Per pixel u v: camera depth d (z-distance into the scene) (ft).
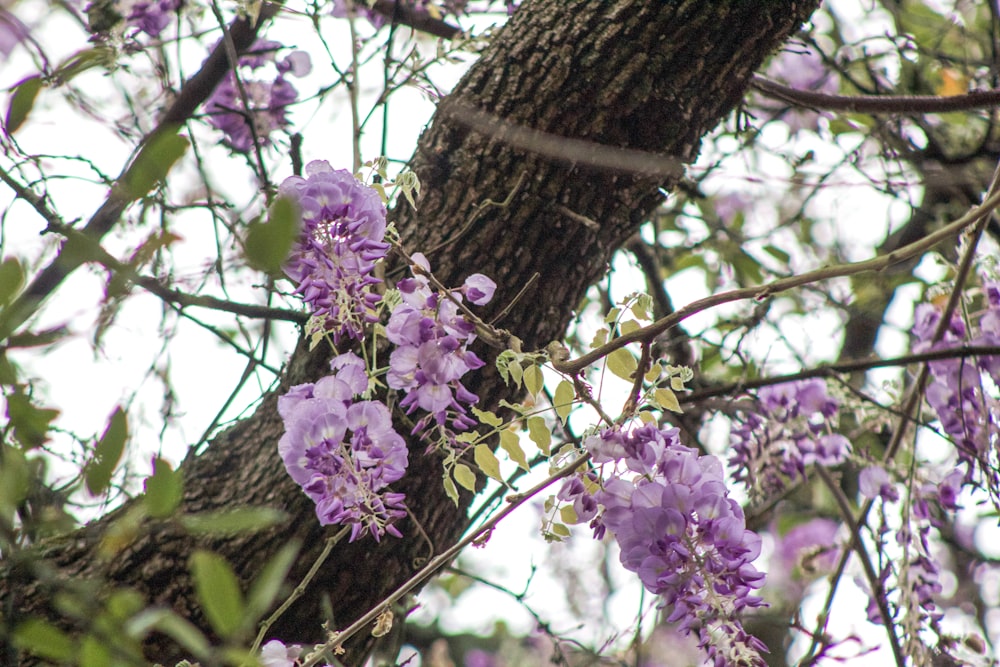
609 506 9.48
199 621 9.64
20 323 8.32
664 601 9.35
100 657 8.31
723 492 9.41
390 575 9.89
